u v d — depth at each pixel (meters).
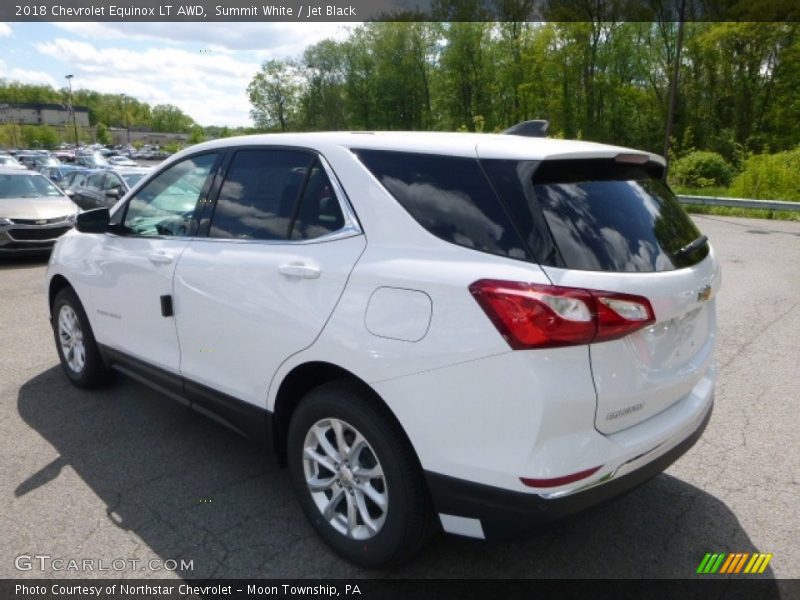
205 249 3.32
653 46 47.00
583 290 2.14
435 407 2.31
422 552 2.85
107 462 3.67
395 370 2.38
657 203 2.74
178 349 3.50
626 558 2.81
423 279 2.35
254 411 3.05
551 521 2.20
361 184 2.72
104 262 4.06
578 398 2.16
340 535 2.74
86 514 3.13
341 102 63.75
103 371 4.63
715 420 4.19
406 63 58.28
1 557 2.79
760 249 11.21
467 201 2.41
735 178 24.92
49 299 4.90
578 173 2.52
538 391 2.12
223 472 3.56
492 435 2.21
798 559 2.80
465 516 2.34
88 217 4.02
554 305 2.12
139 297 3.74
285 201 3.03
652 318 2.28
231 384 3.16
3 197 10.82
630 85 47.81
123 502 3.25
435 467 2.35
